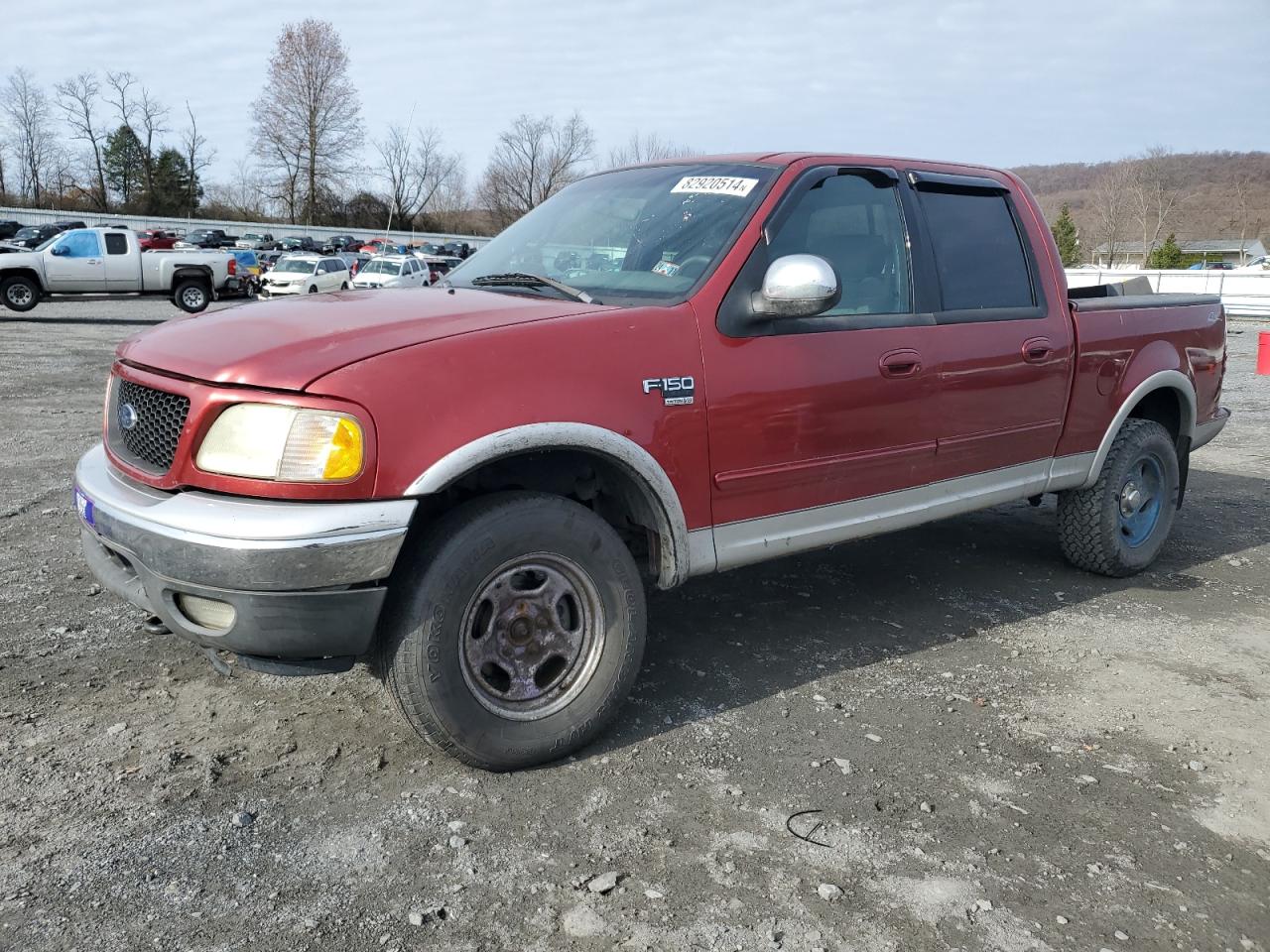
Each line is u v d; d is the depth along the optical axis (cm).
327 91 7744
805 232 352
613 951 222
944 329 387
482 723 284
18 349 1493
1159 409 523
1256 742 334
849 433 355
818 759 312
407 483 259
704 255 334
